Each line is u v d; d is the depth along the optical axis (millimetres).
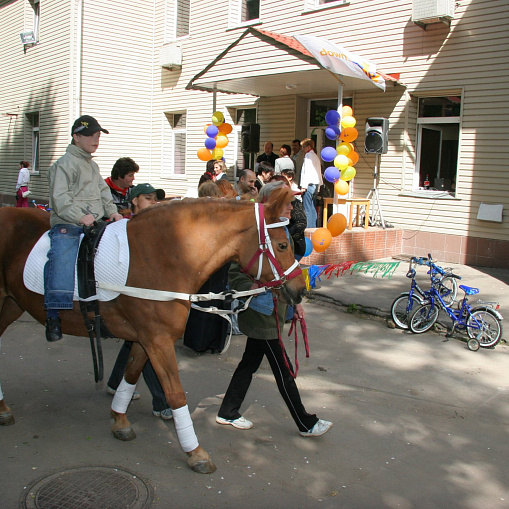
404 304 6852
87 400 4660
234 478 3512
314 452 3879
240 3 14102
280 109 13008
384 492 3398
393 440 4090
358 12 11430
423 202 10734
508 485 3529
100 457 3719
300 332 6695
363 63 9406
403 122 10898
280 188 3400
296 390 3990
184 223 3473
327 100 12516
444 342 6359
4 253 3842
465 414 4574
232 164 14719
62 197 3590
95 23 15703
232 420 4207
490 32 9719
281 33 12891
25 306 3861
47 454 3729
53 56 16562
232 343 6273
